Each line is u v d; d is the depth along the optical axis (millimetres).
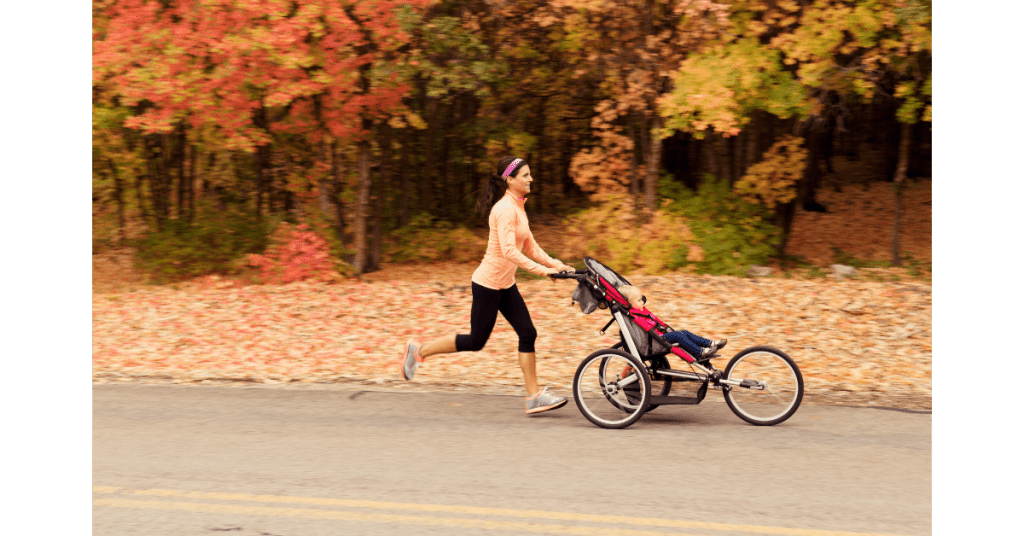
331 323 9945
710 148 14711
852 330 8883
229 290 11891
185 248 13688
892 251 13977
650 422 6000
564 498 4445
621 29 12203
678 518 4164
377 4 10797
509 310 6195
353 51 11453
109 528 4086
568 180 20984
